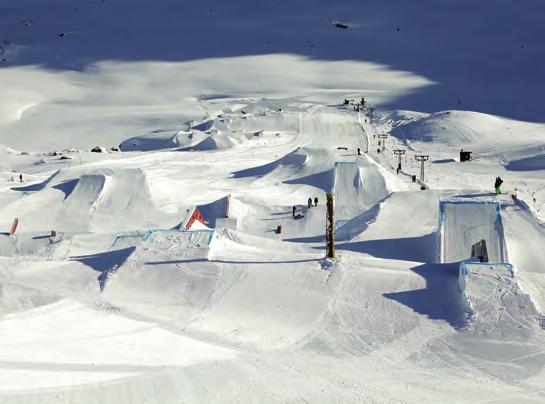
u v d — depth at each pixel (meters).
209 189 67.31
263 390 18.34
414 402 17.64
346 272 26.25
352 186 64.44
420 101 187.62
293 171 72.44
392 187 63.78
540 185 73.19
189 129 145.25
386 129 134.62
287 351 21.09
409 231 39.31
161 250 29.05
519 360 19.70
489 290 23.27
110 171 63.25
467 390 18.20
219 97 198.12
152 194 60.31
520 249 35.53
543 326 21.38
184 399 17.72
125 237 35.84
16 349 20.70
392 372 19.48
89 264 29.27
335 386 18.61
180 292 26.02
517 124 135.25
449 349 20.73
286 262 27.42
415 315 23.14
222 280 26.44
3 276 28.55
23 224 53.94
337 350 21.09
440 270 26.44
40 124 176.00
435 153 105.69
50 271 28.86
